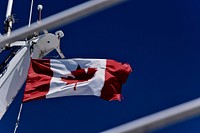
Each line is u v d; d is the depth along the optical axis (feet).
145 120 8.59
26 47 39.01
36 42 39.75
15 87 36.99
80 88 37.55
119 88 38.47
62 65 38.58
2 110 34.91
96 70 38.52
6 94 35.81
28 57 38.99
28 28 11.06
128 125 8.67
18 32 11.19
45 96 36.47
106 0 10.28
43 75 38.01
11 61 37.52
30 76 37.50
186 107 8.50
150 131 8.72
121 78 38.50
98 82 37.96
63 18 10.52
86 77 38.37
